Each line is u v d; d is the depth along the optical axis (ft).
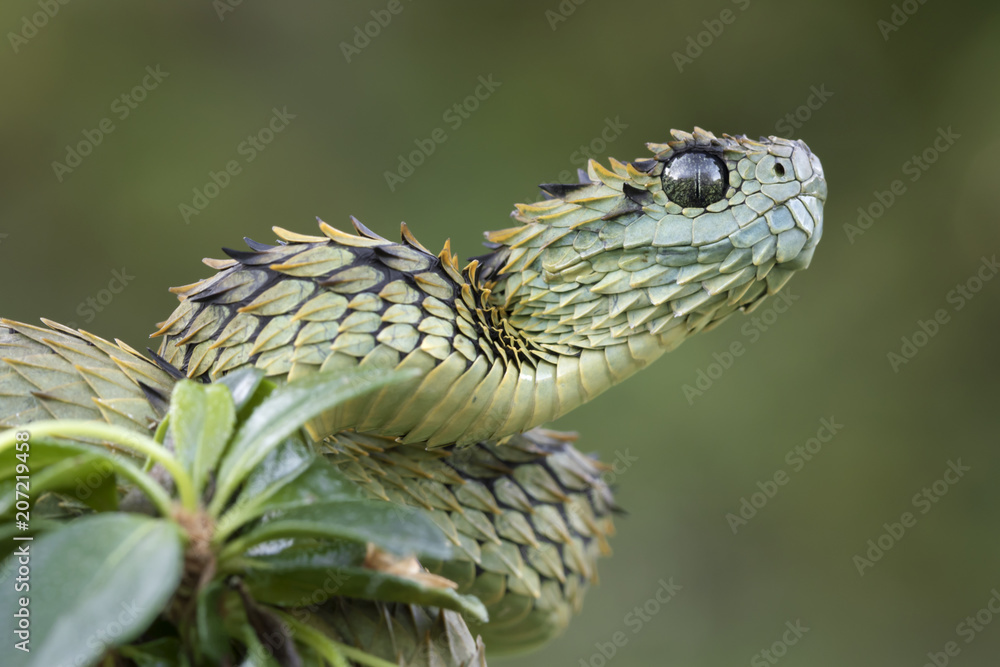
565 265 10.56
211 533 5.63
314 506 5.63
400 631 7.73
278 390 6.19
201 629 5.27
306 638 6.09
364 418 9.52
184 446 5.93
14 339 8.92
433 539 5.30
